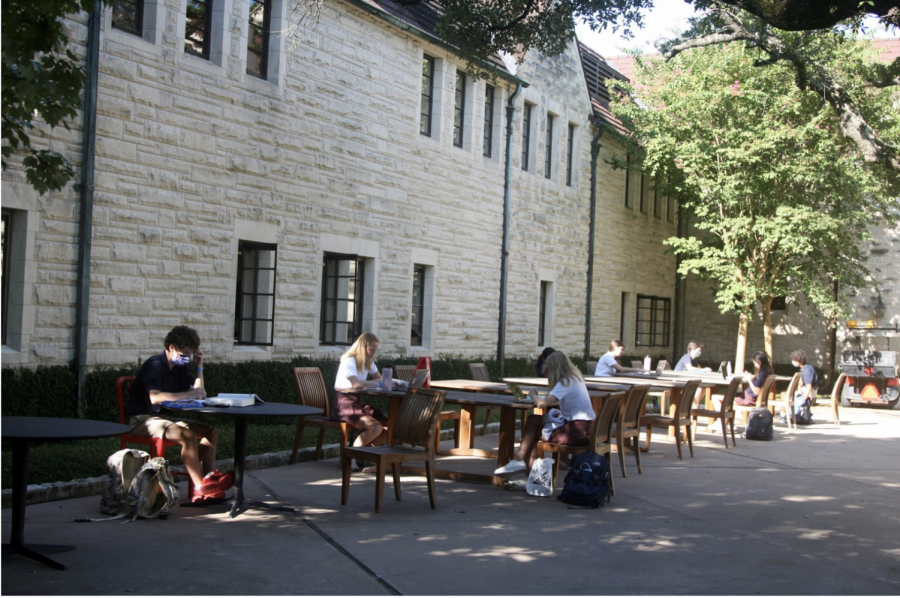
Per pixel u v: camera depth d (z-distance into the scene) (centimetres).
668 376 1543
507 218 1881
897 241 2525
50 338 962
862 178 2022
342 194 1402
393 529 694
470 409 1138
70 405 977
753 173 2073
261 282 1274
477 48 1214
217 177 1169
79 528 642
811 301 2262
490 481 934
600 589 550
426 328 1655
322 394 1048
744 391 1678
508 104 1884
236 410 697
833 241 2195
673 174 2231
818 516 827
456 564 596
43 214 948
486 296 1827
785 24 804
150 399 743
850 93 1880
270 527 678
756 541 710
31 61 613
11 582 507
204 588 513
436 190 1648
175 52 1100
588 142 2255
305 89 1317
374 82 1468
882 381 2278
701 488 962
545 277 2056
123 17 1056
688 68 2130
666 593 546
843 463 1214
